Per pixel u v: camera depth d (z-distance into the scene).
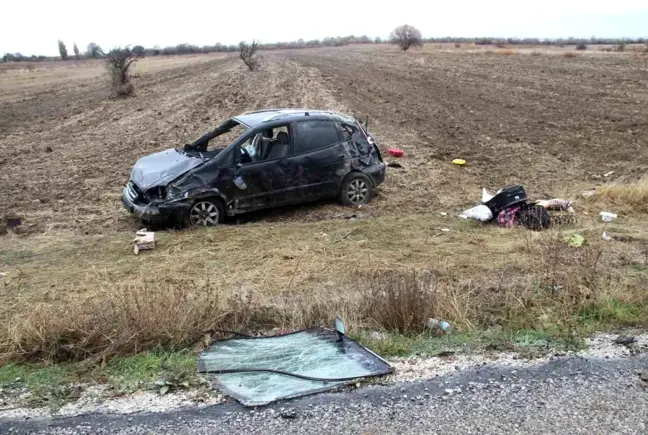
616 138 15.86
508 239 8.20
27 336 5.09
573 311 5.68
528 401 4.12
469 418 3.93
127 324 5.17
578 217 9.20
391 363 4.75
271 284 6.77
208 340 5.23
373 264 7.32
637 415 3.92
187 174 8.93
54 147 17.08
